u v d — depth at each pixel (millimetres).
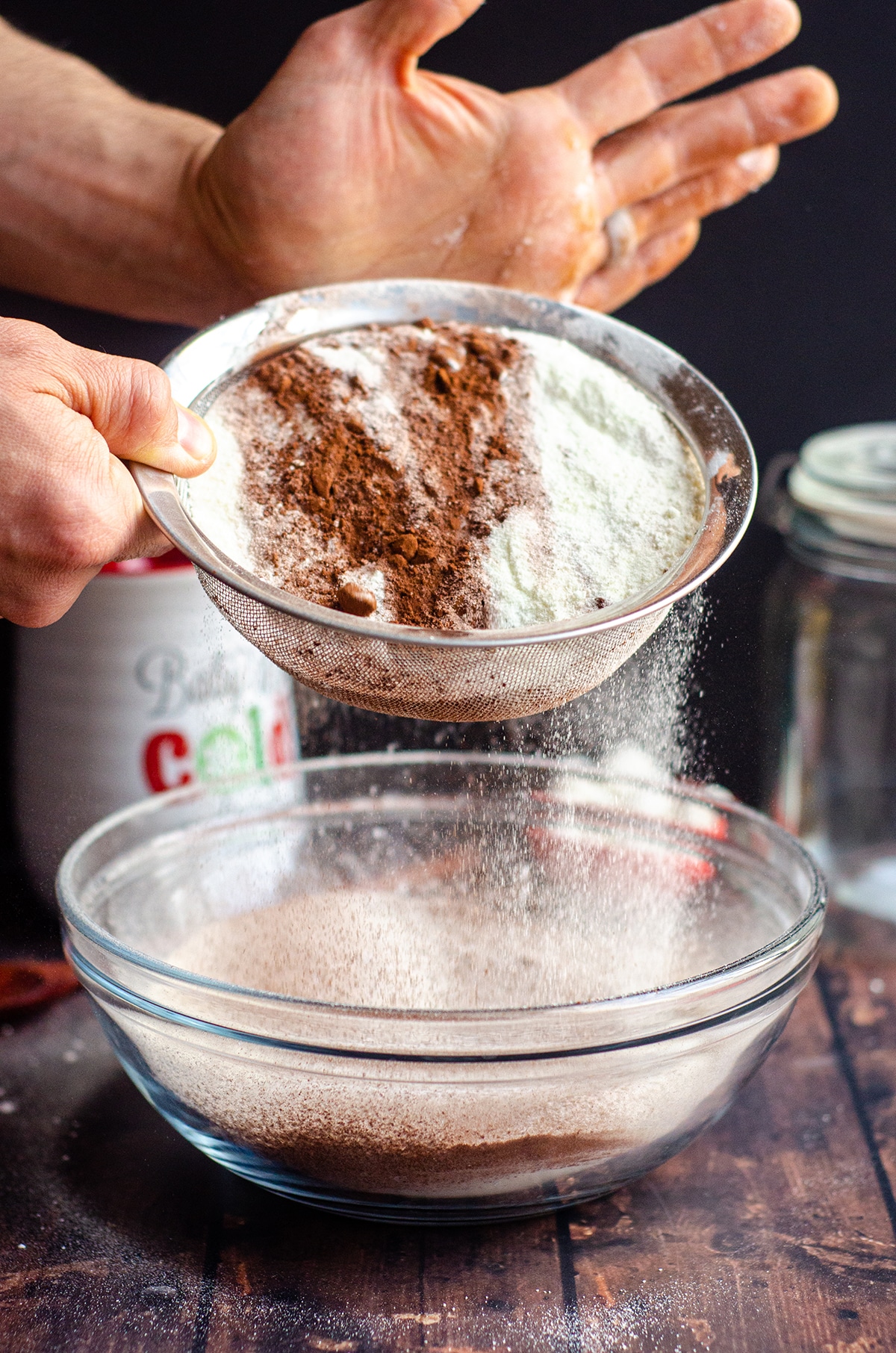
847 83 1062
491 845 756
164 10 1022
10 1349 607
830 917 820
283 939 698
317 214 779
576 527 646
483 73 1075
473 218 789
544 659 611
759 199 1096
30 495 629
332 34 757
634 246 829
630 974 685
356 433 660
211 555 611
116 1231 649
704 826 731
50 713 810
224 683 817
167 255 845
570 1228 649
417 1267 634
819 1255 639
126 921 711
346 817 764
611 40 1054
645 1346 607
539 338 696
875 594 842
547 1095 604
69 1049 743
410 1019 597
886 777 861
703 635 752
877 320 1133
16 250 865
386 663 612
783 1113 703
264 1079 609
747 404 1177
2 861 817
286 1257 638
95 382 630
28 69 878
